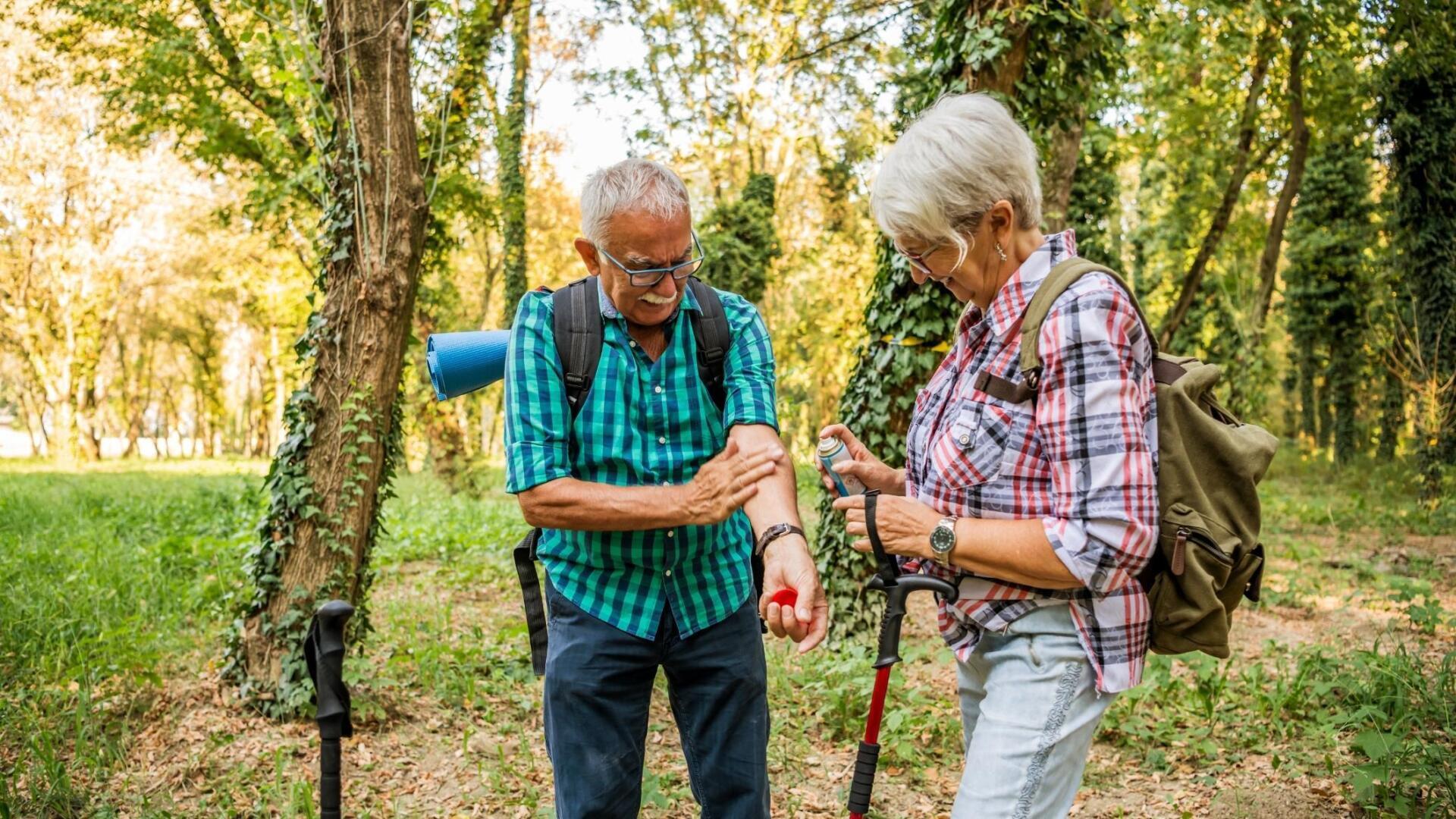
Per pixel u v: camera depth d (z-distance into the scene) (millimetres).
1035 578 1775
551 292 2334
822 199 22438
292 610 4953
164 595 6977
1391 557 9914
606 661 2270
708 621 2316
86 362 33562
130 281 33188
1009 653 1906
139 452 46875
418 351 16672
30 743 4211
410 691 5266
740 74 19688
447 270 14305
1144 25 9766
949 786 4117
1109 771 4219
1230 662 4996
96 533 9992
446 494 16656
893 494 2227
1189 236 20172
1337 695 4812
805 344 23000
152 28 13422
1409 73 14727
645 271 2080
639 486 2188
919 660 5852
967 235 1869
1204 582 1793
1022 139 1881
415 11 5473
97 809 3789
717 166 21125
